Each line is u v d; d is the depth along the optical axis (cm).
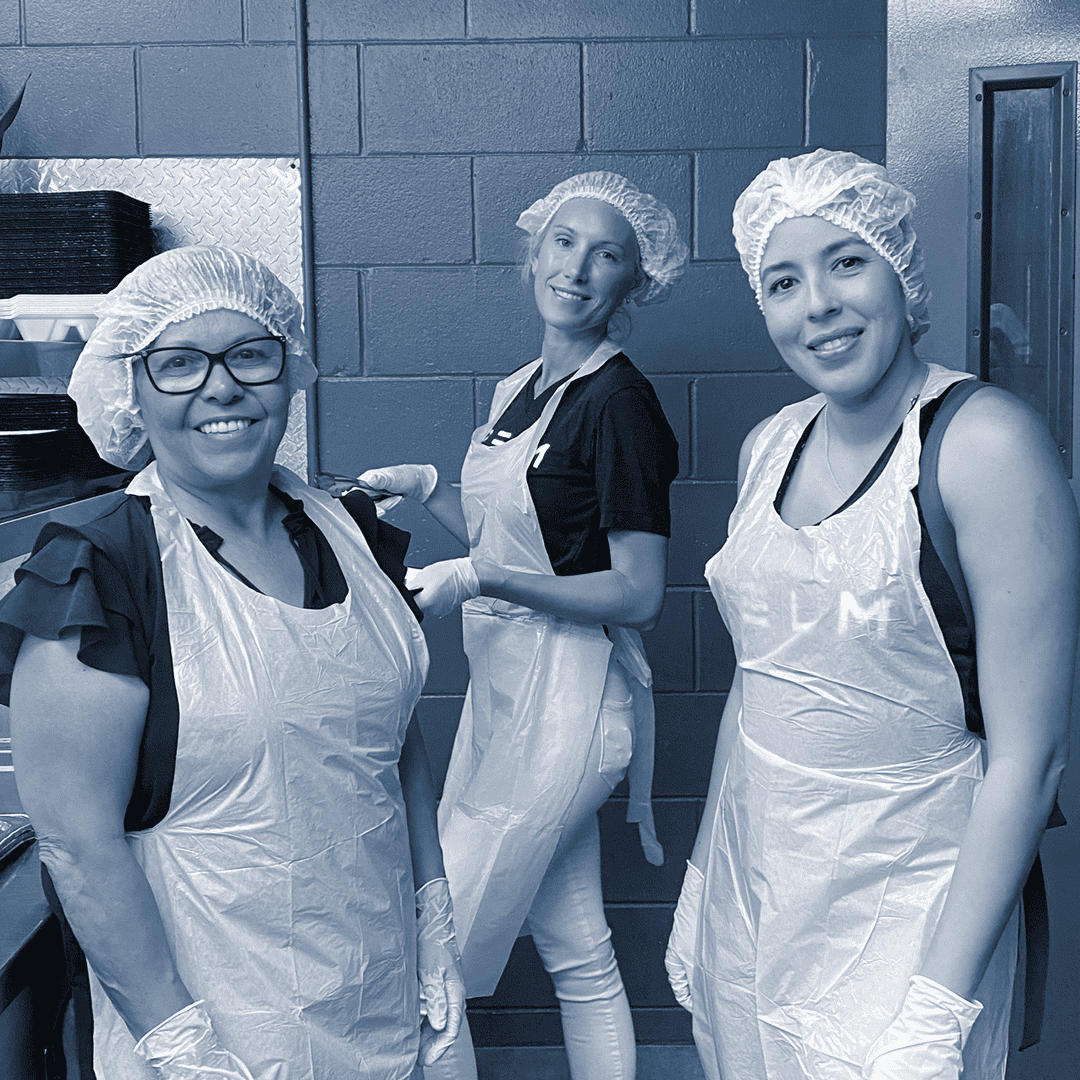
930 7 212
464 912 177
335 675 106
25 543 147
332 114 228
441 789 244
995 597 110
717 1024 137
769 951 126
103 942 97
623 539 174
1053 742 111
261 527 113
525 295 231
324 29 226
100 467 193
